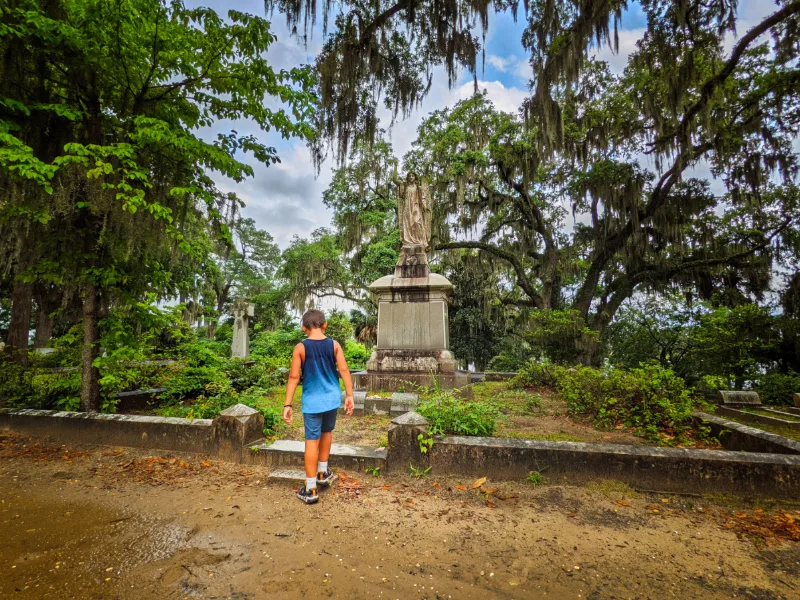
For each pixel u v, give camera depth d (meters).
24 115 5.59
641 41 12.49
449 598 2.03
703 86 12.95
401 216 9.27
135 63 5.62
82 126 6.27
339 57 11.00
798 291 13.91
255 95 6.46
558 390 8.16
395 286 8.52
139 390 7.09
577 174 16.98
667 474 3.37
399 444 3.77
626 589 2.12
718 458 3.32
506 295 22.69
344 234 22.12
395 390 7.80
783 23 11.57
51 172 4.32
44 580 2.16
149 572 2.24
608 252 18.38
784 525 2.81
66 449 4.64
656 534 2.71
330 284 24.02
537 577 2.22
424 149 19.61
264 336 18.25
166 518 2.93
